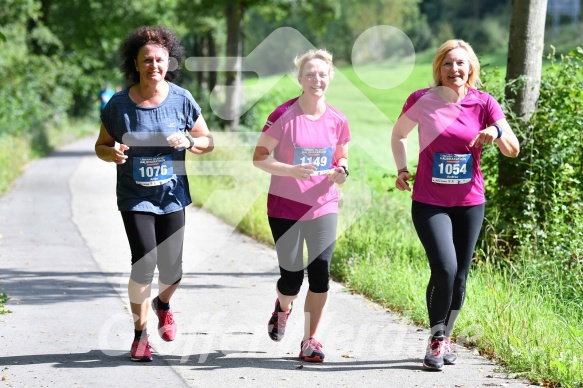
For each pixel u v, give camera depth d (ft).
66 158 217.15
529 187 67.72
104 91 286.05
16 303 62.34
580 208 67.82
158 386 42.93
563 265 62.49
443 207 46.39
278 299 49.60
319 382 43.60
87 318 57.82
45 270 75.66
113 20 303.89
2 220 107.45
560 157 67.92
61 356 48.39
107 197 132.98
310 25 264.52
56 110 328.08
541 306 54.29
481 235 68.95
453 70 45.91
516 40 70.54
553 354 44.16
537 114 69.72
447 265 45.09
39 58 284.00
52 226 102.68
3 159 165.27
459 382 43.37
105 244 90.07
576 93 69.56
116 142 46.88
